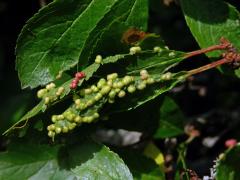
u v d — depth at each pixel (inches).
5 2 15.3
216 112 14.2
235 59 10.9
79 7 11.1
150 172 11.8
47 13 11.0
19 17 15.4
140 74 10.8
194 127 13.3
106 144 11.9
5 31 15.6
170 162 12.4
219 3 11.4
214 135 13.8
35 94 13.7
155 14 14.8
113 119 11.6
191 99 14.4
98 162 11.2
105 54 11.0
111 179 11.0
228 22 11.4
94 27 10.9
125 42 11.0
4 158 11.6
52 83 10.8
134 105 10.9
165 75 10.7
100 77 10.9
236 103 14.6
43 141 11.3
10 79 15.3
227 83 14.6
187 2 11.4
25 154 11.6
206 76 14.6
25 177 11.5
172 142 12.6
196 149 13.6
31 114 10.6
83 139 11.3
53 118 10.6
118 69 10.8
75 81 10.6
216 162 10.8
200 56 13.8
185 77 10.8
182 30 14.7
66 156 11.4
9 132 10.8
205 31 11.3
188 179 11.4
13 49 15.6
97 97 10.6
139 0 11.1
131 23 11.1
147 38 11.0
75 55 11.2
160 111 12.0
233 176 10.3
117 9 11.0
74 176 11.4
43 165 11.5
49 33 11.1
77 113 10.6
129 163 11.8
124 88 10.7
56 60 11.2
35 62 11.1
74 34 11.1
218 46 11.1
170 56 10.8
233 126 13.8
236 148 10.2
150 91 10.8
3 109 14.7
